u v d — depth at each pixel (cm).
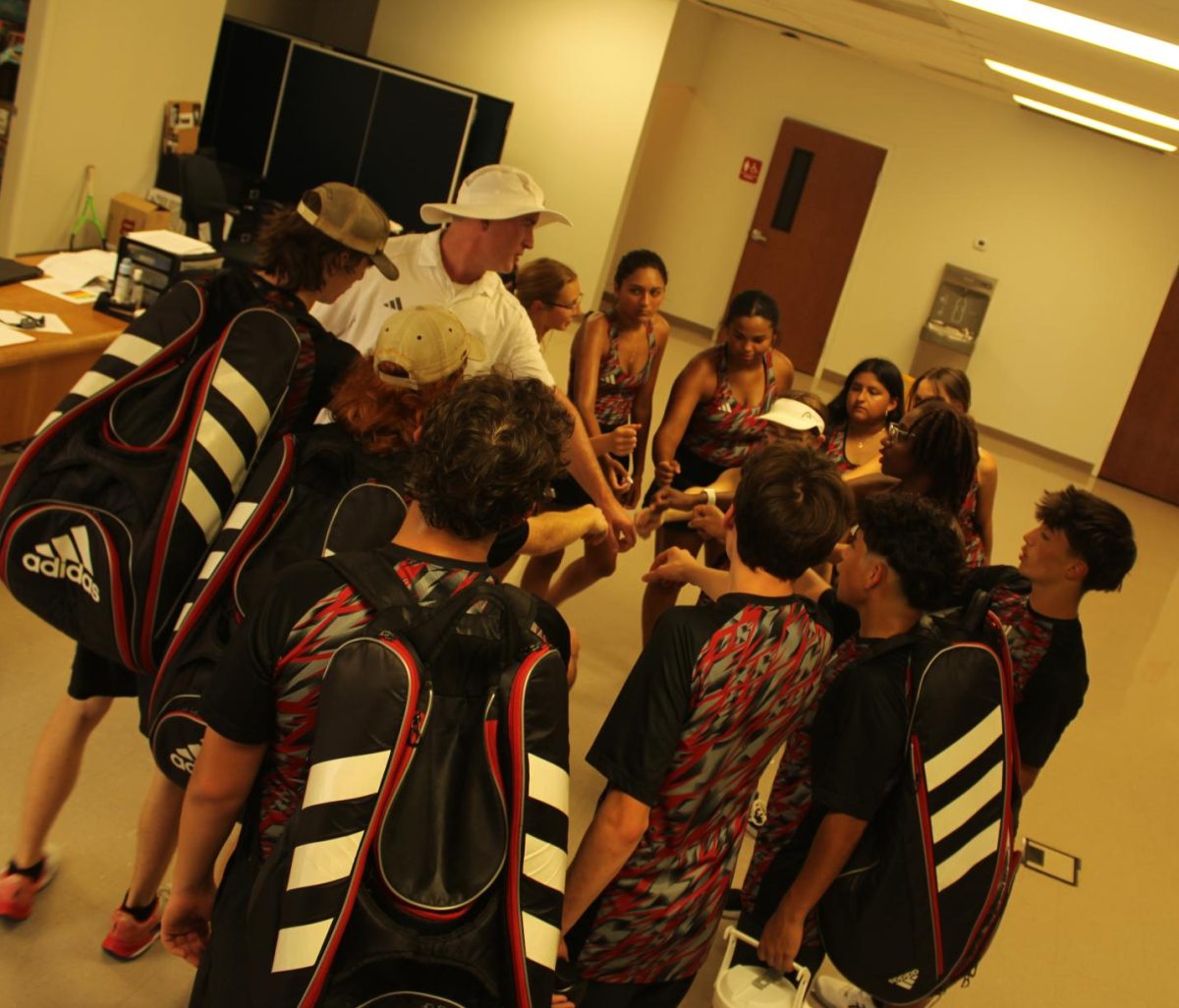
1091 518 235
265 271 198
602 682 418
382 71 884
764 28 1020
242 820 159
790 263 1144
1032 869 370
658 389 887
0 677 311
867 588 206
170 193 657
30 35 539
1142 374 1052
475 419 136
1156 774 471
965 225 1083
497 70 993
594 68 968
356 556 139
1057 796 427
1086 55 416
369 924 125
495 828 132
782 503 174
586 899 177
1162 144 837
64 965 229
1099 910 358
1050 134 1037
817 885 200
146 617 181
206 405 181
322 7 1050
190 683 170
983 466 343
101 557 178
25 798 230
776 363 387
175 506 177
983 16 403
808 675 182
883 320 1129
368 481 175
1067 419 1086
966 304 1094
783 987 212
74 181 595
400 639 131
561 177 995
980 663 200
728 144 1131
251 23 924
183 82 647
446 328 179
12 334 330
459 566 139
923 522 201
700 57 1097
